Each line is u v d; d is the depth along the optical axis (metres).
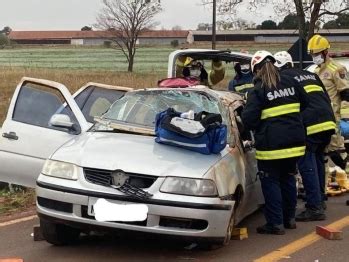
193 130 5.25
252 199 6.24
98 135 5.80
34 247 5.61
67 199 4.98
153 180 4.90
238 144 5.95
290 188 6.35
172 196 4.82
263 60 5.89
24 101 7.40
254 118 5.86
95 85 8.12
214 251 5.51
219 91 6.90
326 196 7.97
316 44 7.57
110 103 7.95
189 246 5.53
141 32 39.88
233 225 5.51
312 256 5.43
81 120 7.07
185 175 4.92
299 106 6.04
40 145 7.02
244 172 5.77
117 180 4.92
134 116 6.14
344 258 5.38
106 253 5.39
